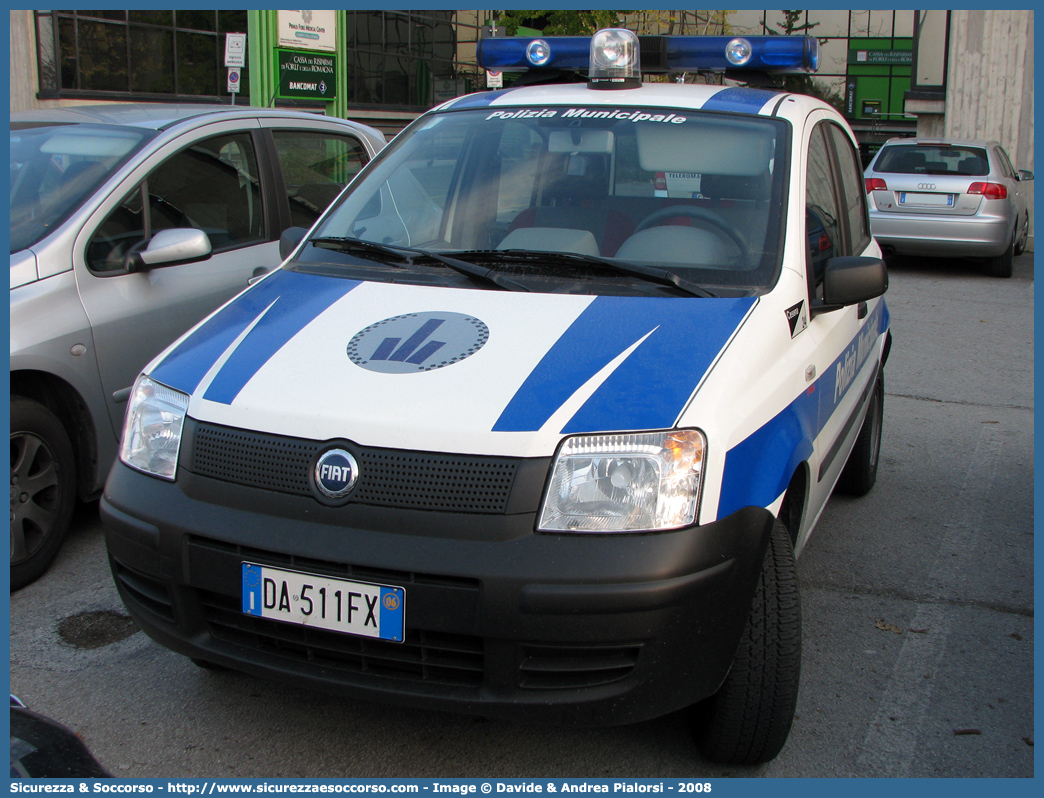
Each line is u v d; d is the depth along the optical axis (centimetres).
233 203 463
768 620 248
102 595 355
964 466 530
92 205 395
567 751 272
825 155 378
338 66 1292
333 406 240
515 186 339
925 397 671
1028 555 412
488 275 291
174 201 432
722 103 355
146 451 261
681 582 222
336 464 232
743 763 265
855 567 397
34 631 328
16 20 1596
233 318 294
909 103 1786
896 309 992
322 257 328
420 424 231
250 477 241
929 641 337
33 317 359
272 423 242
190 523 242
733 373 251
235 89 916
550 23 1766
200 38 1875
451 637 227
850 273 307
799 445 271
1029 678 313
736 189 321
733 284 292
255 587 235
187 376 267
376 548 225
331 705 291
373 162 378
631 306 275
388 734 278
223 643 247
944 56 1747
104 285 388
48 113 469
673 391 239
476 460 227
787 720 253
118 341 388
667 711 231
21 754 172
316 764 263
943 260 1369
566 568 219
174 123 450
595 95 368
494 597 219
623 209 323
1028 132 1692
